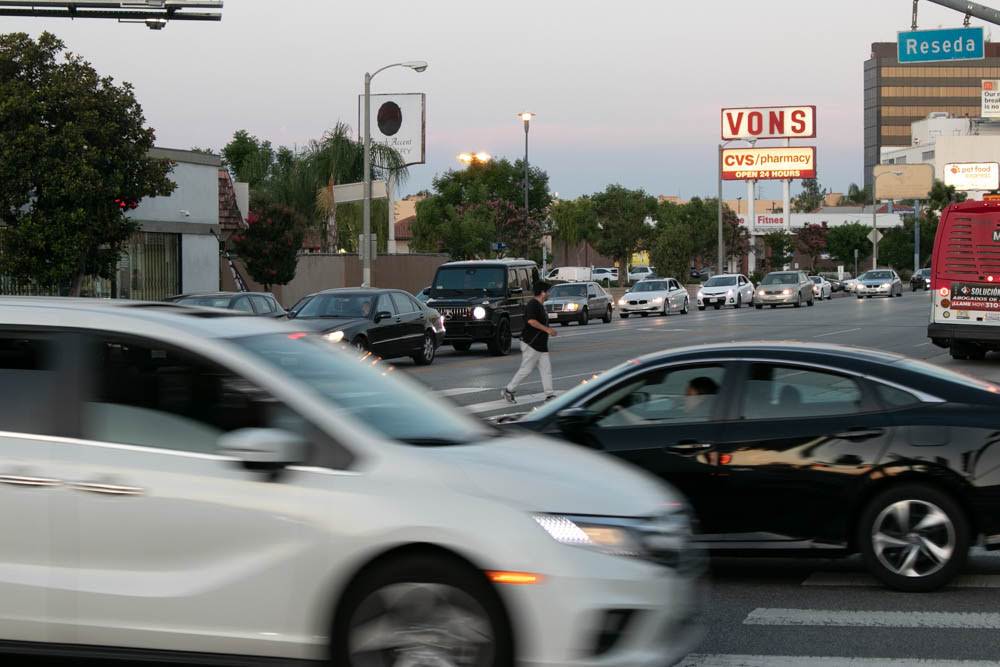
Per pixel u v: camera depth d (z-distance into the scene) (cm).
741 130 12662
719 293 6619
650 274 9962
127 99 3070
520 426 908
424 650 550
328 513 557
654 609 555
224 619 566
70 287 3117
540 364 2120
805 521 852
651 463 875
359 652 555
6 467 589
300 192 6275
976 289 2888
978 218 2881
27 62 2986
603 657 545
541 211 9794
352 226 6612
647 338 3872
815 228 14025
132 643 577
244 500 565
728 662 690
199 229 4072
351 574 555
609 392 908
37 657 666
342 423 576
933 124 17938
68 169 2906
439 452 581
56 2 2300
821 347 902
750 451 859
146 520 574
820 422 855
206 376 593
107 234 3070
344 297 2745
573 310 4962
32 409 600
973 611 802
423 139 6981
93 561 581
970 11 2148
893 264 14125
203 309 679
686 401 888
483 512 548
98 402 598
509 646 543
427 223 8344
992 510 828
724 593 860
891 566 845
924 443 836
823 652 710
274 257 4484
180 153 3975
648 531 566
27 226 2916
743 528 862
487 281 3328
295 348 648
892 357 900
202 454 581
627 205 10819
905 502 841
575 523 554
